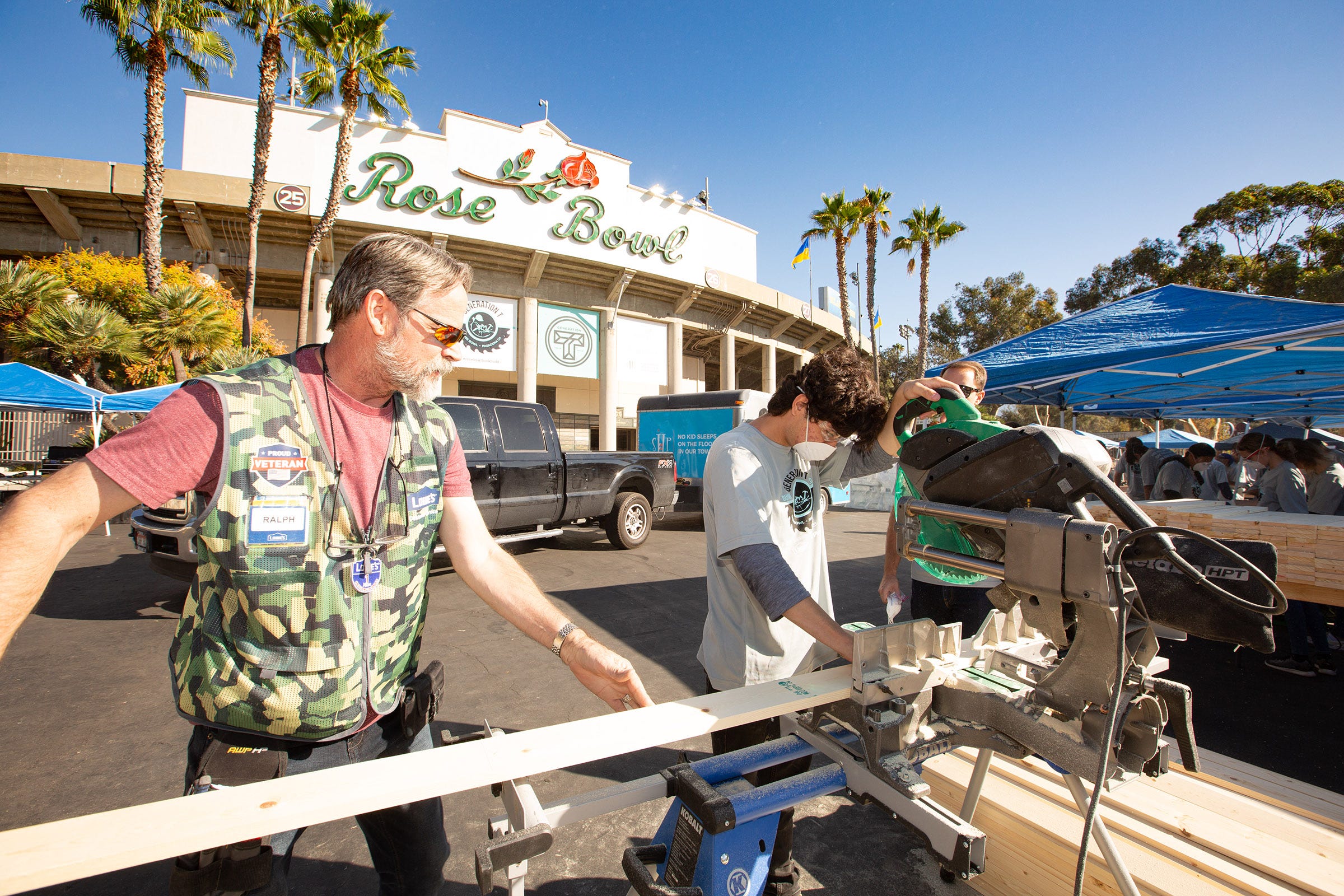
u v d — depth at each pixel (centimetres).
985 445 104
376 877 207
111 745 293
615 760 283
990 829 187
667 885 113
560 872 212
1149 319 468
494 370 2602
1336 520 382
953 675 130
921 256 2512
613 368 2761
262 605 106
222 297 1733
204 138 2034
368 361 116
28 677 371
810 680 128
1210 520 397
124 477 94
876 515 1309
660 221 2806
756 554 141
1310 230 2484
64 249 2011
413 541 125
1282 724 334
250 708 107
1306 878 142
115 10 1295
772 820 120
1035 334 503
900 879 204
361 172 2198
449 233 2331
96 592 556
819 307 3903
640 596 568
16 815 239
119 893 202
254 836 81
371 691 118
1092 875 156
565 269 2647
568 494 707
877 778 114
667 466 869
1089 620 100
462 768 95
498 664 400
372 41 1573
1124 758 99
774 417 167
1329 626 531
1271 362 521
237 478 104
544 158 2494
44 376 948
